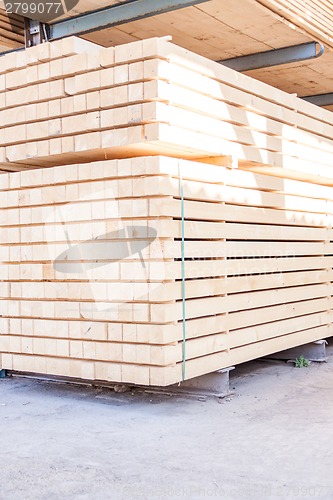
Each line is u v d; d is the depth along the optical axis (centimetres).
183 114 490
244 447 405
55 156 527
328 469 362
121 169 490
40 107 519
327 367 691
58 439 427
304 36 726
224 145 539
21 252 550
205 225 529
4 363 568
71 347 523
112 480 348
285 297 651
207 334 532
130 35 714
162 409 507
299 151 645
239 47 766
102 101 486
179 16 658
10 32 718
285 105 622
